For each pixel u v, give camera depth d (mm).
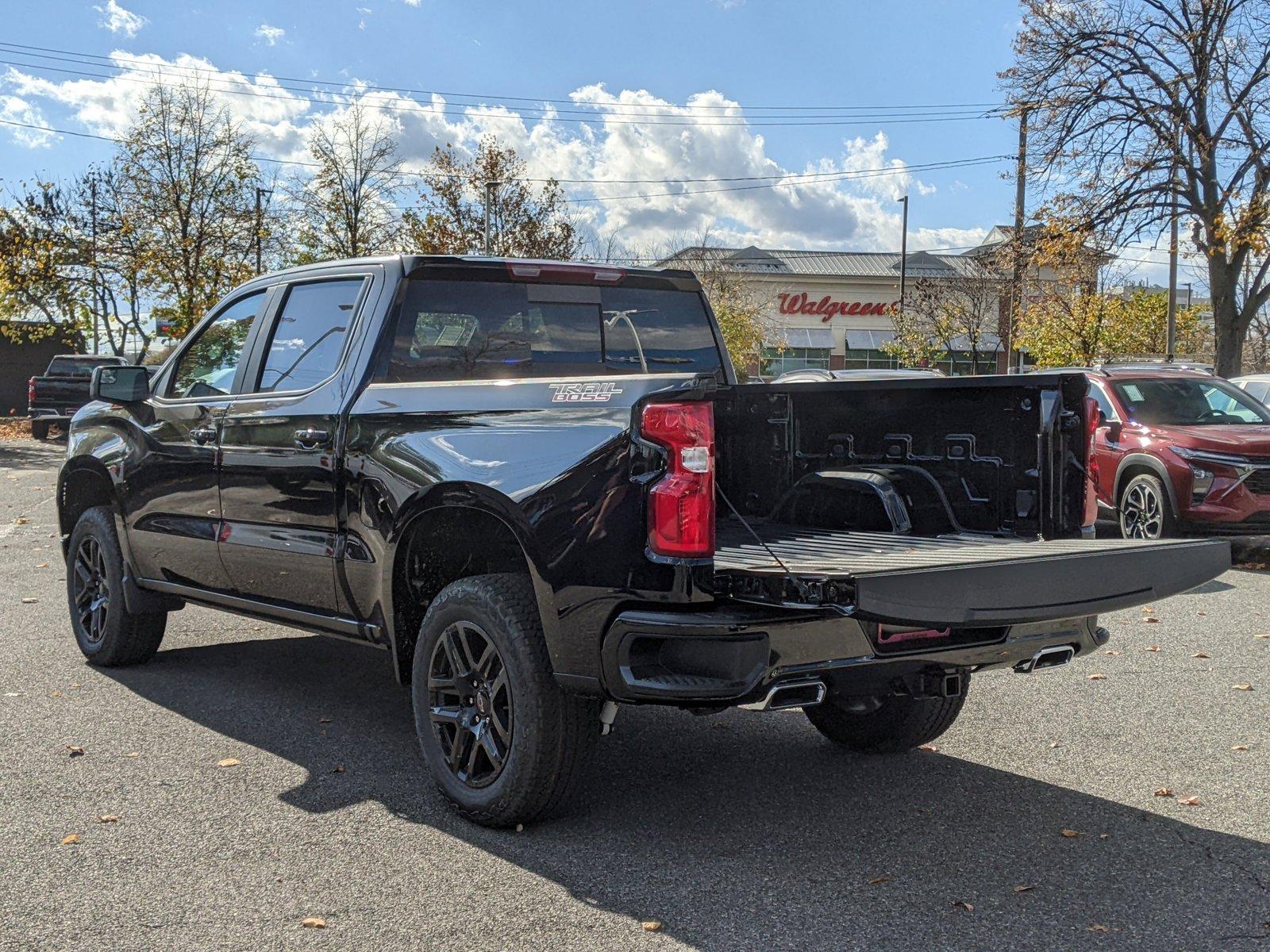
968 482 4195
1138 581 3695
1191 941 3082
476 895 3361
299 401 4699
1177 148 23516
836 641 3408
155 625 6129
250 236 36469
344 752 4738
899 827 3938
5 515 13539
